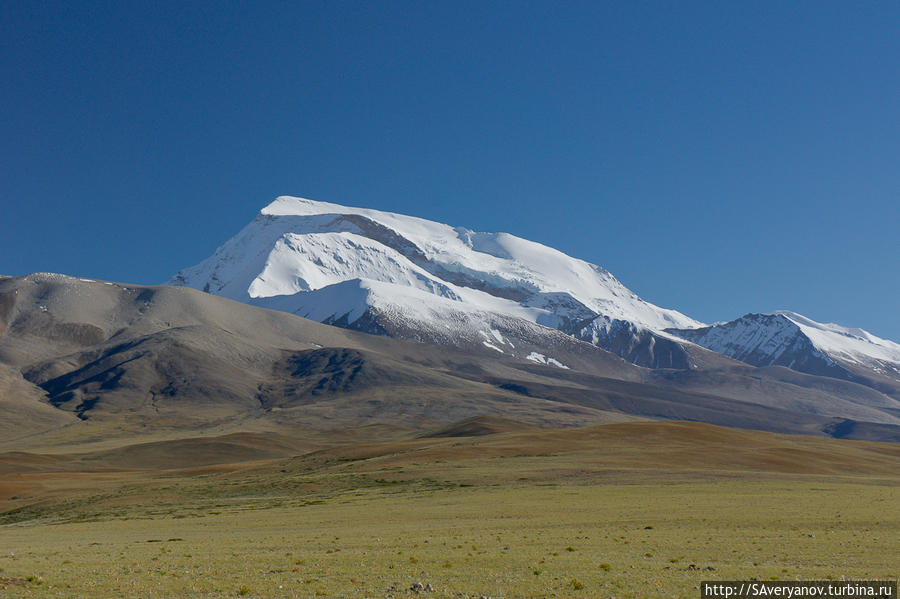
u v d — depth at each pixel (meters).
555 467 115.38
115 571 42.28
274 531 66.69
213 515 86.44
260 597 35.41
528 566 42.72
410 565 43.62
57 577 40.34
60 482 145.12
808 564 43.19
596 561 44.25
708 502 78.56
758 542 51.44
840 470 125.75
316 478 118.31
